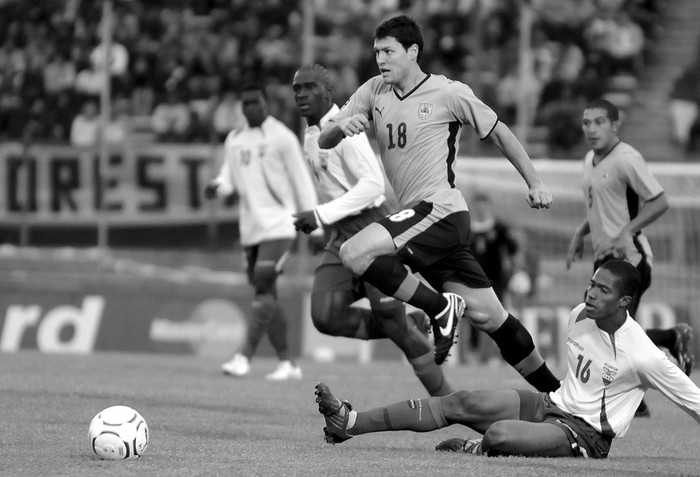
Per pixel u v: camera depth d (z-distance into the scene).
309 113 33.00
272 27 83.62
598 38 82.94
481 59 79.31
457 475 20.19
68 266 67.56
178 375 44.25
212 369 48.75
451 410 23.69
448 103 25.98
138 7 86.31
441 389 31.98
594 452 23.16
